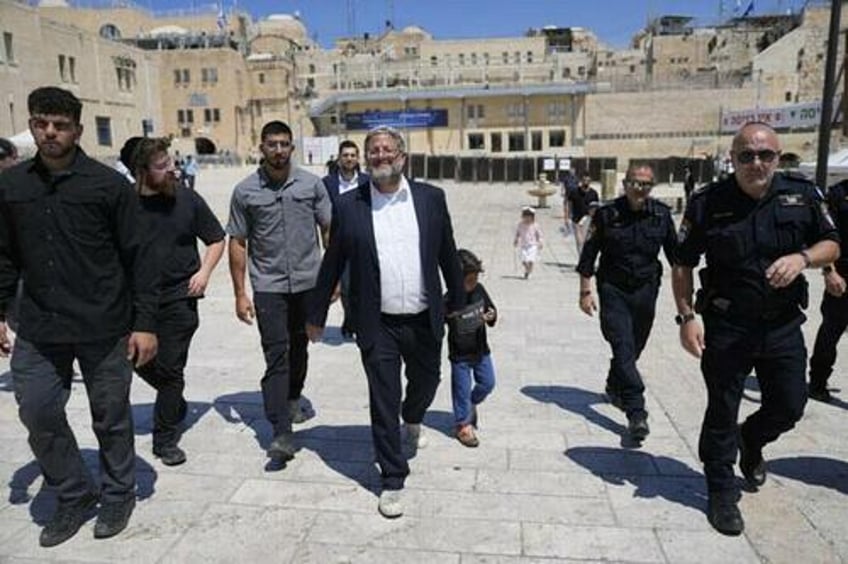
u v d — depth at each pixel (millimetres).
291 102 85250
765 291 3625
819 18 62906
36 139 3426
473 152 61062
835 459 4672
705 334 3846
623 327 5086
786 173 3721
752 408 5793
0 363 7199
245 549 3627
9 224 3562
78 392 6176
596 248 5262
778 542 3646
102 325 3646
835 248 3527
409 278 4031
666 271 14070
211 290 11766
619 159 51438
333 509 4031
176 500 4145
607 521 3869
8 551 3631
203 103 79000
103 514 3785
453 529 3803
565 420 5473
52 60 56781
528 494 4191
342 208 4074
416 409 4672
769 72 62250
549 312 10070
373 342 4039
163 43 83875
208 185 38781
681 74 67750
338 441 5043
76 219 3535
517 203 33500
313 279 4816
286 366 4707
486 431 5227
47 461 3711
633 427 4859
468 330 4801
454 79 73562
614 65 88688
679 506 4035
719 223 3680
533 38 93500
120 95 68125
